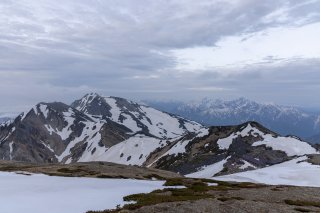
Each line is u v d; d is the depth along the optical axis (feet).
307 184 293.43
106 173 296.92
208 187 185.06
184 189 175.11
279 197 151.74
